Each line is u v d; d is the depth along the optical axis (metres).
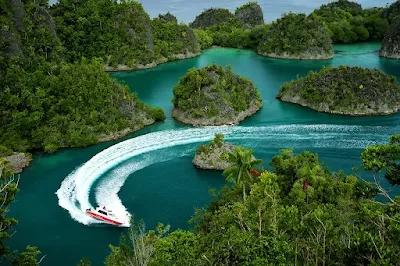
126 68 183.75
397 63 187.12
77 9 187.00
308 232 48.78
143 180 87.88
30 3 147.88
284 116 124.06
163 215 75.81
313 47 198.00
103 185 86.50
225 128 114.62
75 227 73.94
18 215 77.38
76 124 108.06
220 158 91.31
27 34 135.50
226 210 57.97
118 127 112.25
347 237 47.19
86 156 100.75
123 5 192.62
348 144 102.06
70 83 114.56
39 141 103.81
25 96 106.88
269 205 56.12
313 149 99.44
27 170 93.94
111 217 74.06
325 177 69.50
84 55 182.62
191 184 86.06
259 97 135.38
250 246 41.12
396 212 48.16
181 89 125.25
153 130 115.12
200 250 43.06
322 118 122.19
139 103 121.38
